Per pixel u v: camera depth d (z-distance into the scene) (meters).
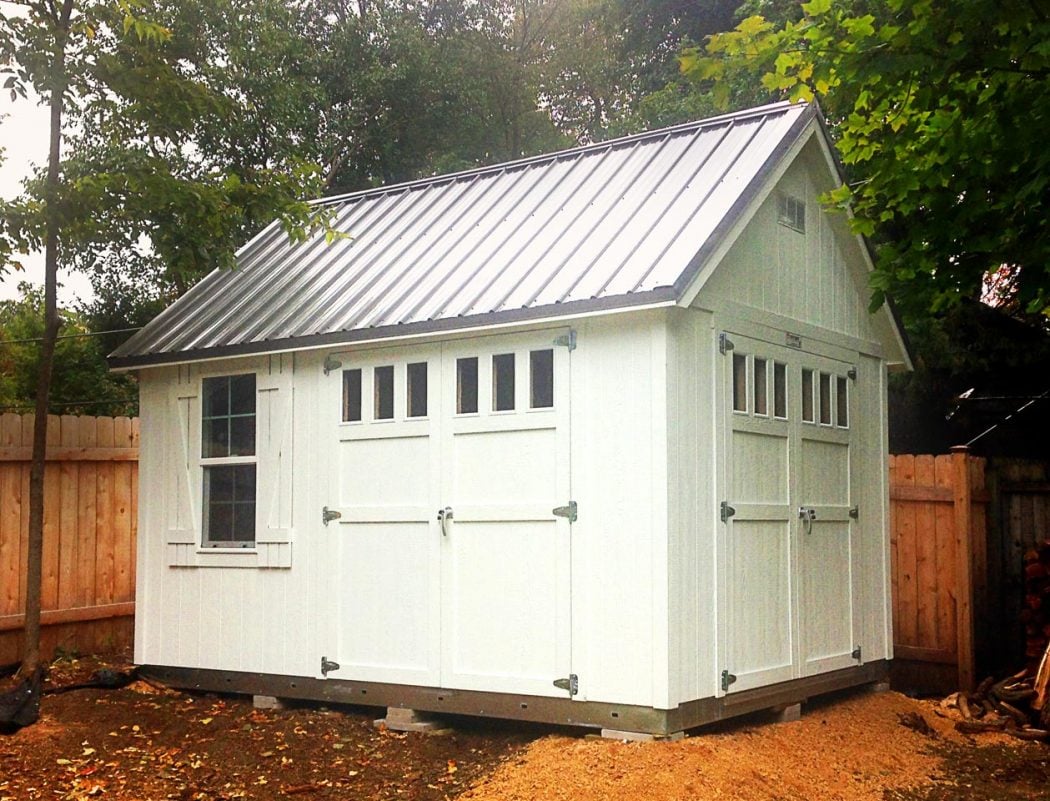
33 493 8.49
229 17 18.84
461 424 7.80
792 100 6.71
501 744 7.42
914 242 7.14
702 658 7.14
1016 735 8.48
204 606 9.15
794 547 8.32
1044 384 12.59
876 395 9.97
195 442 9.34
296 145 20.48
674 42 21.66
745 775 6.48
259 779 7.00
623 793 6.12
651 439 6.96
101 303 19.97
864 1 7.98
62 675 9.47
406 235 9.62
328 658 8.36
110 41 8.78
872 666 9.44
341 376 8.51
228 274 10.33
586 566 7.16
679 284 6.71
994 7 5.89
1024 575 9.95
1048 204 6.90
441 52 24.62
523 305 7.28
